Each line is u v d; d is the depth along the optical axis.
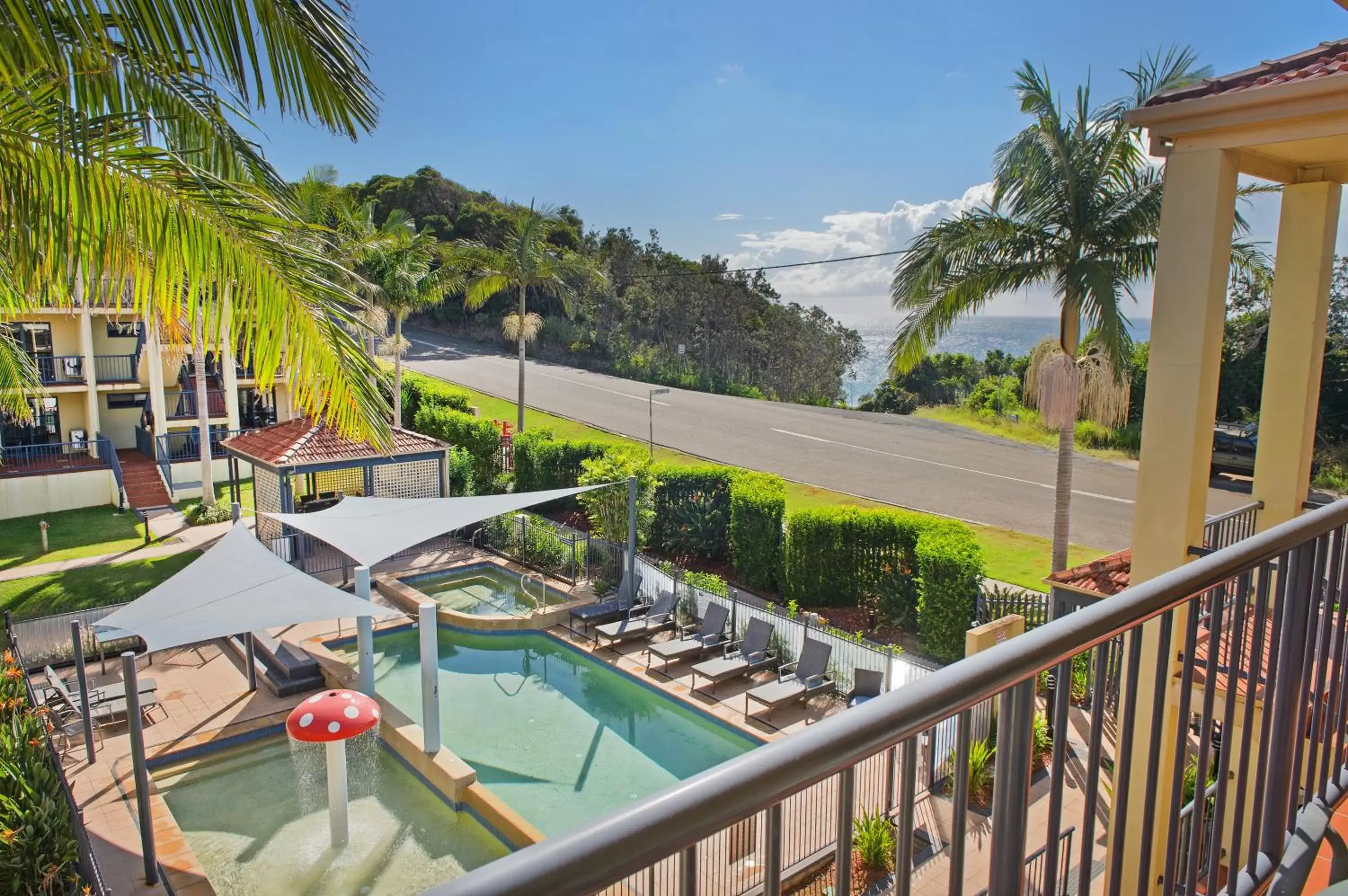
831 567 17.16
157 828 10.07
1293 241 7.43
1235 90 6.00
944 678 1.26
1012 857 1.51
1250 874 2.46
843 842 1.16
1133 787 6.79
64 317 28.28
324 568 20.36
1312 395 7.54
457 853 10.11
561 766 12.20
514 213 66.25
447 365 52.78
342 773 10.15
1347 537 2.83
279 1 5.40
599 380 48.72
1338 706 2.90
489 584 19.64
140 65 5.53
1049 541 19.38
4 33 4.72
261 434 22.12
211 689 14.18
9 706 11.81
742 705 13.43
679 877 0.98
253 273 5.95
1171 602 1.82
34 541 22.14
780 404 43.12
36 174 5.34
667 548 20.98
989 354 48.31
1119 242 14.05
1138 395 30.42
